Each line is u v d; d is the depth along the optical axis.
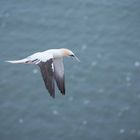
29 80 48.44
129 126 43.56
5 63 50.28
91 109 45.22
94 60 50.94
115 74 49.06
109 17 58.19
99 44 53.84
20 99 46.53
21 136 43.03
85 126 43.53
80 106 45.59
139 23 56.72
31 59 13.76
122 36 54.88
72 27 56.97
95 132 43.06
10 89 47.34
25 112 45.12
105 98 46.28
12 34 55.12
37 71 49.31
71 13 59.34
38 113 45.09
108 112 44.91
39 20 57.78
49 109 45.47
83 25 57.31
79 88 47.31
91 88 47.34
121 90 47.09
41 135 43.06
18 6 60.00
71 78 48.34
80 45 53.78
